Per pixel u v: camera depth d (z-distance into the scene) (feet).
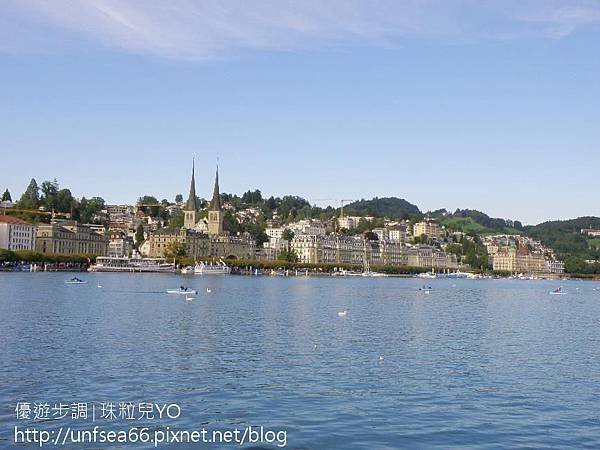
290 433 164.86
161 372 226.99
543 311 574.15
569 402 200.54
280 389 207.10
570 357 284.61
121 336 310.65
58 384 205.46
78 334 312.91
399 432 167.53
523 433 169.27
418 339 333.01
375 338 331.77
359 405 190.80
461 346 312.29
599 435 168.86
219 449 153.38
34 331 319.27
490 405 195.00
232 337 319.68
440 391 210.38
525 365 261.65
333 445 157.17
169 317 408.46
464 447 158.10
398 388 212.84
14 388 199.00
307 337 327.26
